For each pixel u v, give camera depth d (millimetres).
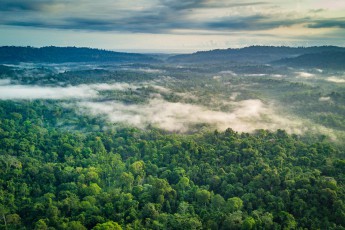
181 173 118188
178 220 86438
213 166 123438
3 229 89562
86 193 108125
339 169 109625
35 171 124125
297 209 89438
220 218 87938
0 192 107812
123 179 115438
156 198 100938
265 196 96688
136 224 87625
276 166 118000
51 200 101625
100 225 83625
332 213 87125
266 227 83375
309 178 100625
